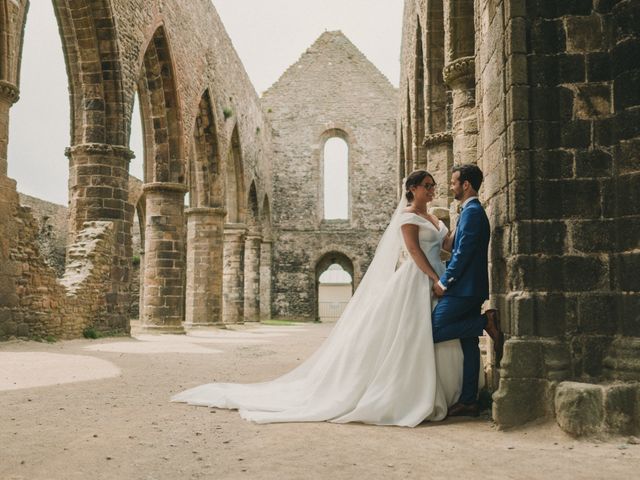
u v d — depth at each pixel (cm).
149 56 1723
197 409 497
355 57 3622
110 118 1434
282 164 3572
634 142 416
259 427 425
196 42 1981
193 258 2227
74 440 383
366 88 3597
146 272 1792
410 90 1820
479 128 556
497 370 479
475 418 462
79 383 655
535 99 441
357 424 437
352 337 477
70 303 1285
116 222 1438
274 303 3497
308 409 464
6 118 1110
